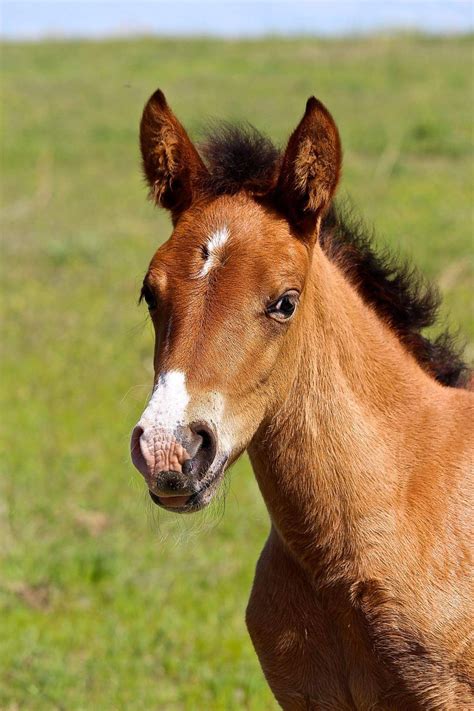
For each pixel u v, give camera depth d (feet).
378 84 116.57
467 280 60.95
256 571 22.30
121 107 116.88
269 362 19.17
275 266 19.06
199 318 18.70
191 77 127.13
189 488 17.90
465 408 22.18
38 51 149.28
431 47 136.87
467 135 95.45
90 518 39.83
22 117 113.09
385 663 20.35
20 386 51.57
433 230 70.23
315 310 20.36
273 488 20.72
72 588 35.37
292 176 19.65
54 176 94.58
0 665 31.35
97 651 32.01
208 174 20.52
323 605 20.72
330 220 22.74
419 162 89.81
